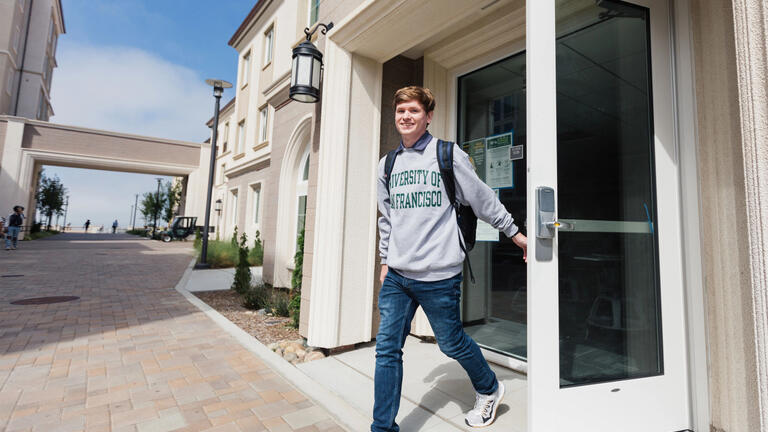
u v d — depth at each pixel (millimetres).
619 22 1894
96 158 20500
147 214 43094
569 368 1681
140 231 41875
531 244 1534
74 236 31094
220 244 12352
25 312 4367
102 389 2387
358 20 2949
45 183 37594
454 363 2865
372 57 3365
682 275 1867
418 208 1716
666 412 1768
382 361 1740
